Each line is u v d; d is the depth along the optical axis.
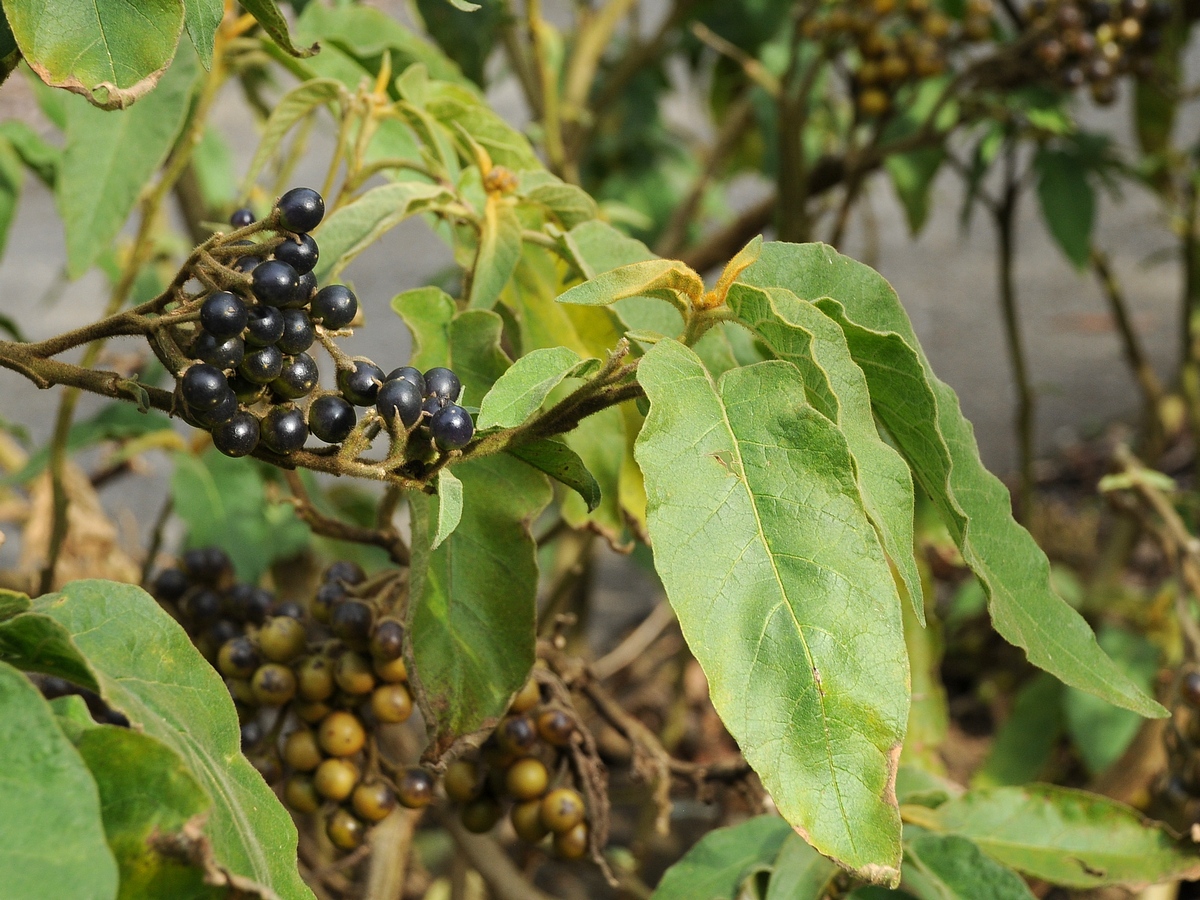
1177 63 1.16
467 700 0.50
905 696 0.40
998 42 1.01
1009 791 0.58
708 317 0.44
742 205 2.52
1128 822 0.58
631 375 0.44
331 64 0.66
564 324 0.56
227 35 0.66
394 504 0.60
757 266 0.47
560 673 0.61
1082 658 0.47
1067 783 1.30
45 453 0.89
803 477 0.41
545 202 0.55
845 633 0.40
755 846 0.57
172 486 0.88
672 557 0.40
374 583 0.57
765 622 0.40
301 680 0.56
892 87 0.94
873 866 0.39
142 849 0.38
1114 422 2.13
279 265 0.41
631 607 1.78
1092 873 0.57
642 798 1.00
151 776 0.38
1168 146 1.21
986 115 0.95
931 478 0.46
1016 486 1.94
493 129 0.60
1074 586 1.44
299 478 0.59
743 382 0.42
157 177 0.93
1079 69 0.89
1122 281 2.66
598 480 0.56
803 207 0.95
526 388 0.42
